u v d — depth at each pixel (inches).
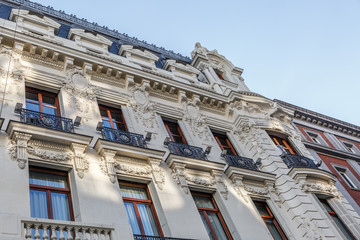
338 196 717.3
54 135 495.8
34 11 764.6
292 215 634.8
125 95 691.4
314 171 705.6
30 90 594.9
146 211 518.3
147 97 717.3
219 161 673.0
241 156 731.4
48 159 478.6
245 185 648.4
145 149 563.2
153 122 669.9
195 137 705.6
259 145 741.9
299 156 750.5
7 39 619.8
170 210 515.2
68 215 450.9
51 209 444.1
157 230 502.9
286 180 674.8
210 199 600.4
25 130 478.6
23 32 665.6
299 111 1096.8
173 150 624.7
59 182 481.7
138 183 545.0
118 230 379.6
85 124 573.0
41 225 350.9
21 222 341.4
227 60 1047.0
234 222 559.5
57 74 640.4
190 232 502.0
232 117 818.8
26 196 418.9
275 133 809.5
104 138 564.7
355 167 1021.8
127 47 855.7
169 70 901.8
